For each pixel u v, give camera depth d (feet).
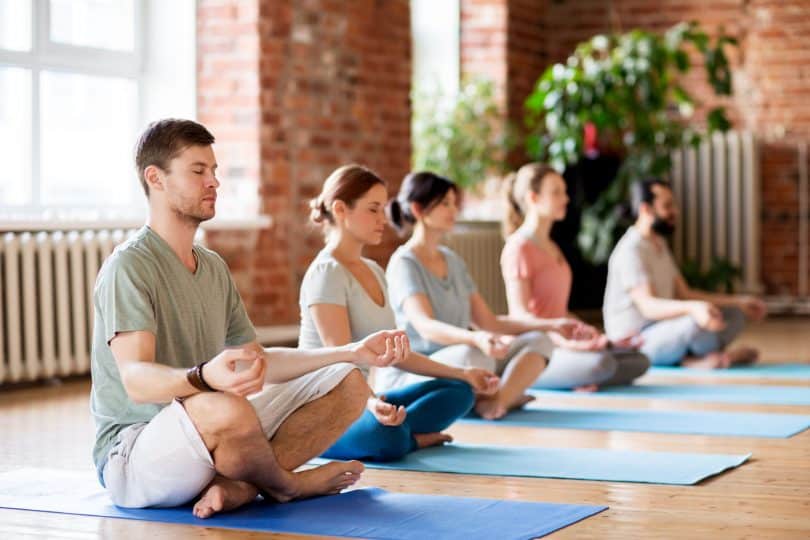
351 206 15.16
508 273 20.61
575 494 13.15
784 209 38.29
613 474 14.19
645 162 34.76
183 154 11.99
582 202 36.14
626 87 33.99
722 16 38.22
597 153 36.50
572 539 11.19
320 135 29.60
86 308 24.09
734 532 11.50
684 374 24.41
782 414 19.02
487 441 16.61
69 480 13.98
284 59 28.45
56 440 17.02
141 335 11.58
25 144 24.80
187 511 12.20
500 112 36.45
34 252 23.18
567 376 21.59
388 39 31.91
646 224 25.38
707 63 34.83
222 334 12.58
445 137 35.12
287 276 28.94
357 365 13.23
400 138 32.48
